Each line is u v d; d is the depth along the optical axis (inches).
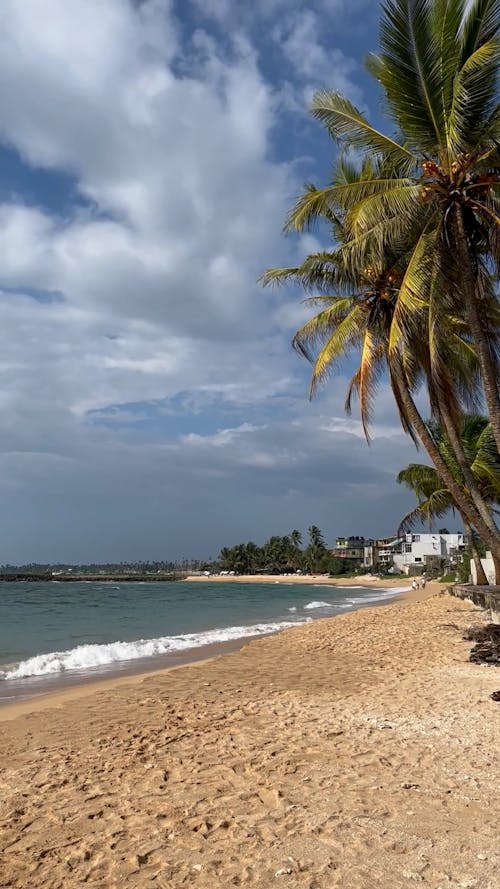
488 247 568.1
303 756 259.9
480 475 1048.2
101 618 1338.6
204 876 161.3
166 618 1323.8
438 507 1227.9
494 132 506.3
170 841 182.4
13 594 2933.1
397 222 540.7
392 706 348.8
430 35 502.3
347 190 573.0
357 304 668.1
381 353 667.4
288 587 3959.2
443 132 527.8
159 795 220.7
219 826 192.1
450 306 642.8
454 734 285.4
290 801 210.2
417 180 557.0
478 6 506.3
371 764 245.9
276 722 322.0
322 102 575.5
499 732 285.4
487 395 534.0
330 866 164.2
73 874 163.6
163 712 357.1
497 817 192.7
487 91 498.0
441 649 574.9
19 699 434.9
